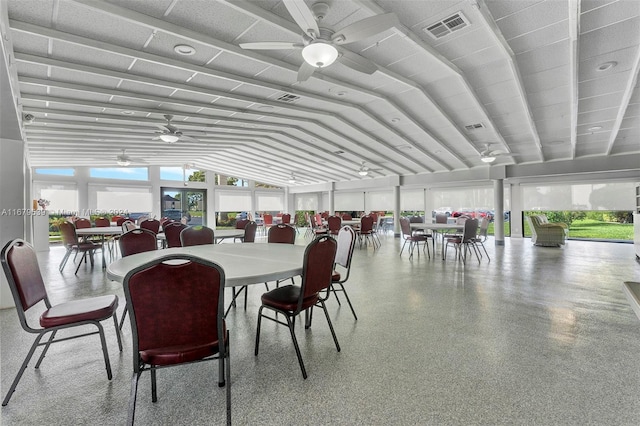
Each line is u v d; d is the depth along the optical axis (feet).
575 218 36.35
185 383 6.05
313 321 9.31
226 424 4.80
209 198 44.04
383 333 8.39
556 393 5.61
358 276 15.67
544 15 8.69
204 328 4.60
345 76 13.16
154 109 16.39
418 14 8.75
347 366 6.64
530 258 21.26
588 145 22.86
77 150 24.17
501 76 12.63
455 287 13.34
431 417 4.99
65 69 11.03
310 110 17.47
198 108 16.58
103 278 15.16
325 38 8.01
